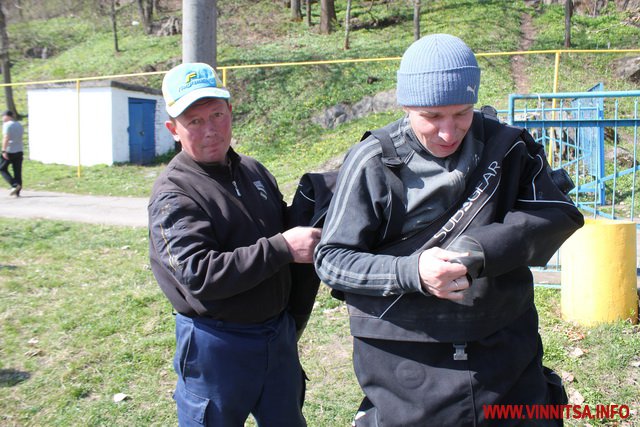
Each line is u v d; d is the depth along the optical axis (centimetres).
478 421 165
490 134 170
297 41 2362
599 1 2330
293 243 185
